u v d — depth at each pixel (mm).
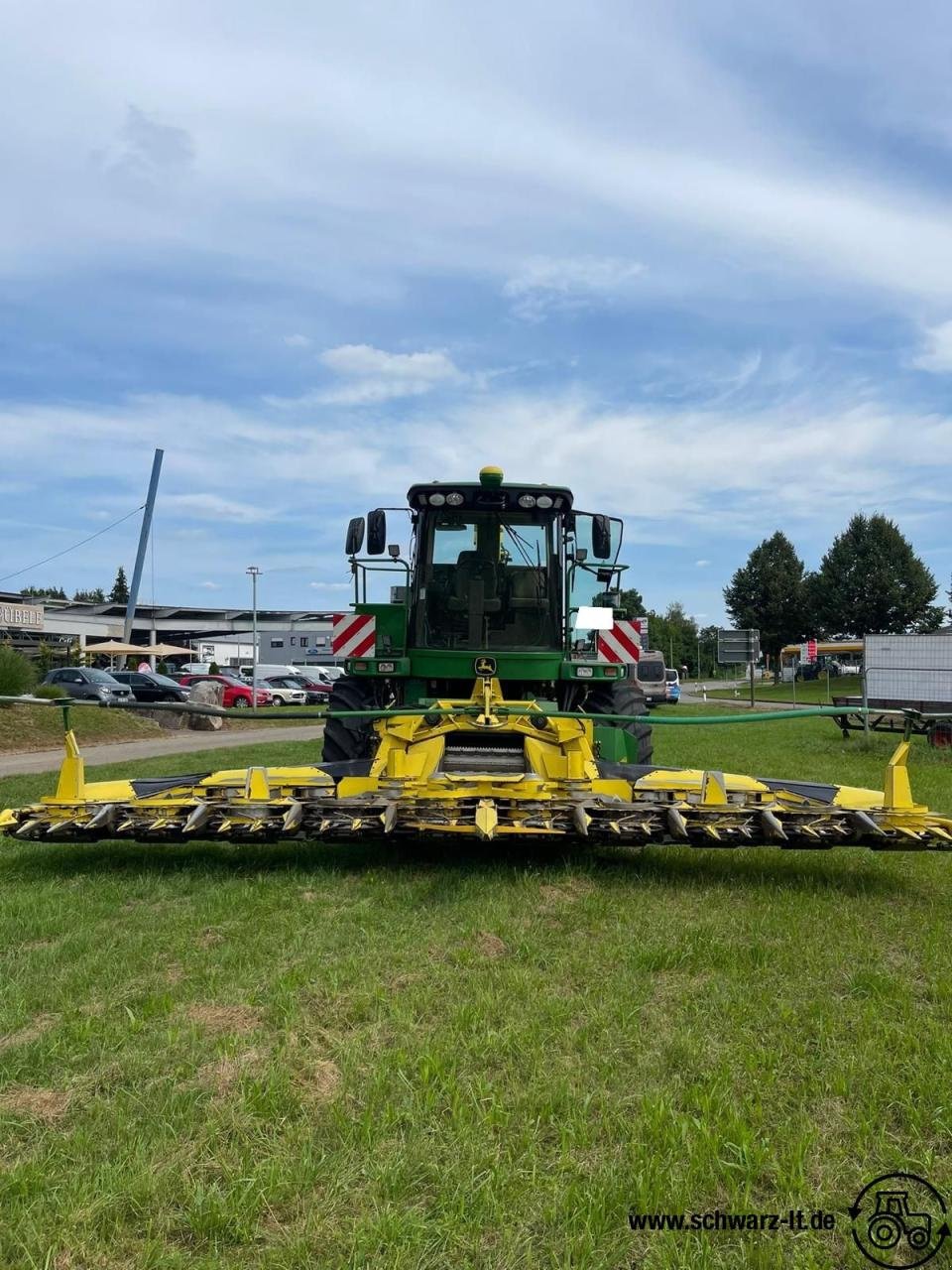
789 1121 2910
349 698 8242
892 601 56906
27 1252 2289
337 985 3945
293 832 5605
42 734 18797
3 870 6152
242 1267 2262
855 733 19109
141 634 75375
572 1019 3668
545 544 7980
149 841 5832
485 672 7316
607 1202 2490
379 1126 2818
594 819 5566
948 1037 3449
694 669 85938
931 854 6668
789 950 4492
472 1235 2377
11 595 60969
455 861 6273
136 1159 2648
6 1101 3012
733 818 5562
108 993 3902
